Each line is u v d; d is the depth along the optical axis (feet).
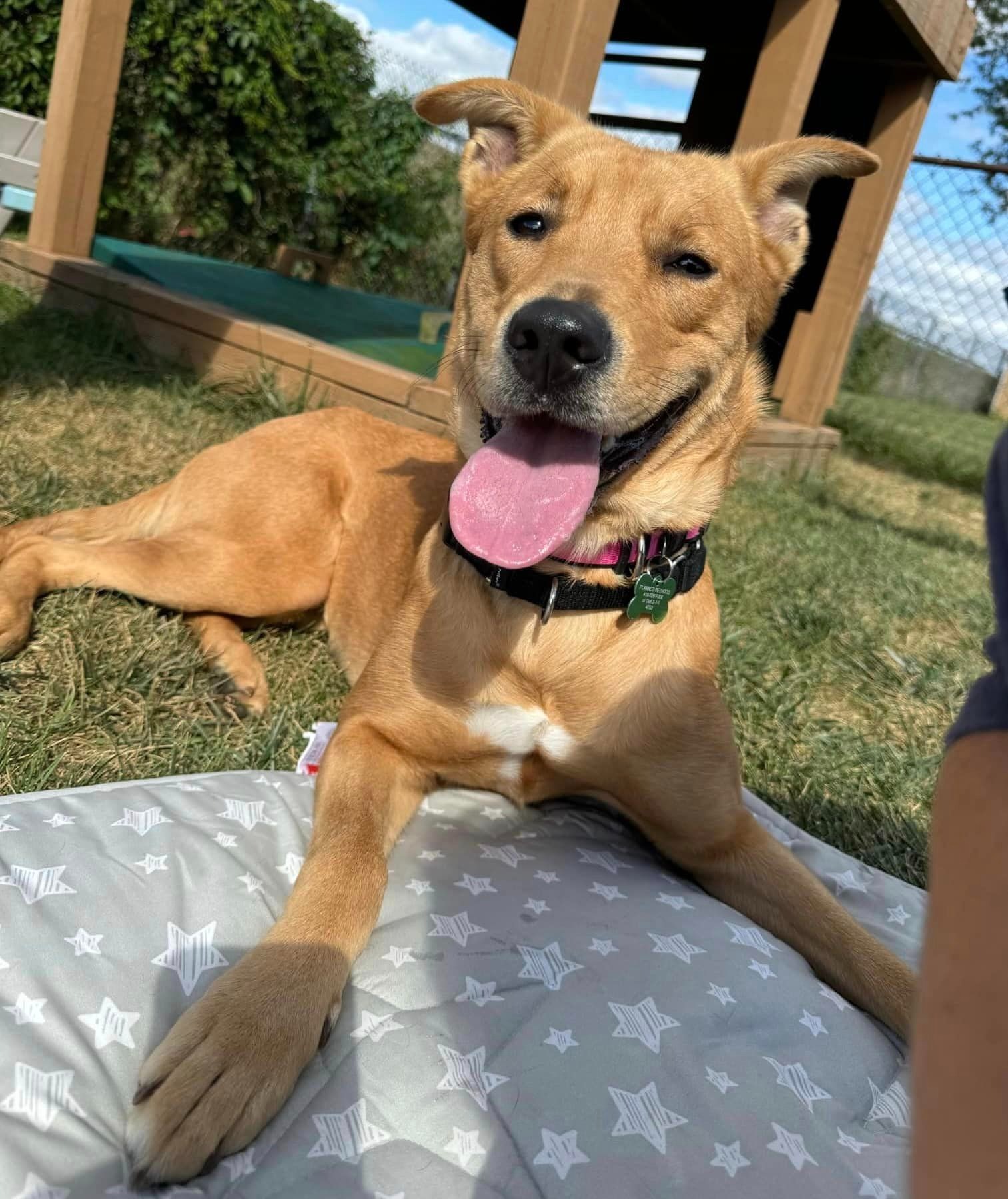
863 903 1.45
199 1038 0.82
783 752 1.94
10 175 4.11
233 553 1.78
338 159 6.66
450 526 1.36
